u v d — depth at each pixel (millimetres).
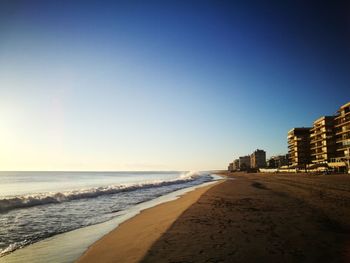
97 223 14367
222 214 14734
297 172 101125
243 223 12234
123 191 35938
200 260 7590
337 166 77500
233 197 23469
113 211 18500
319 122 99062
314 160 107625
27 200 21109
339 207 16312
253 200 20875
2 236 11562
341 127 89188
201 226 11820
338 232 10344
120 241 10391
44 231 12500
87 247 9852
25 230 12680
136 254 8477
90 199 25609
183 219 13508
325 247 8484
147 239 10156
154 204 22172
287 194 25109
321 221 12359
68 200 24531
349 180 46000
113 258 8367
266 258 7605
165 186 48000
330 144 93250
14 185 54656
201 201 20906
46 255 9039
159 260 7719
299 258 7562
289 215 13961
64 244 10312
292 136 121625
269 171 131875
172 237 10117
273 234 10148
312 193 25047
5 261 8523
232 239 9586
